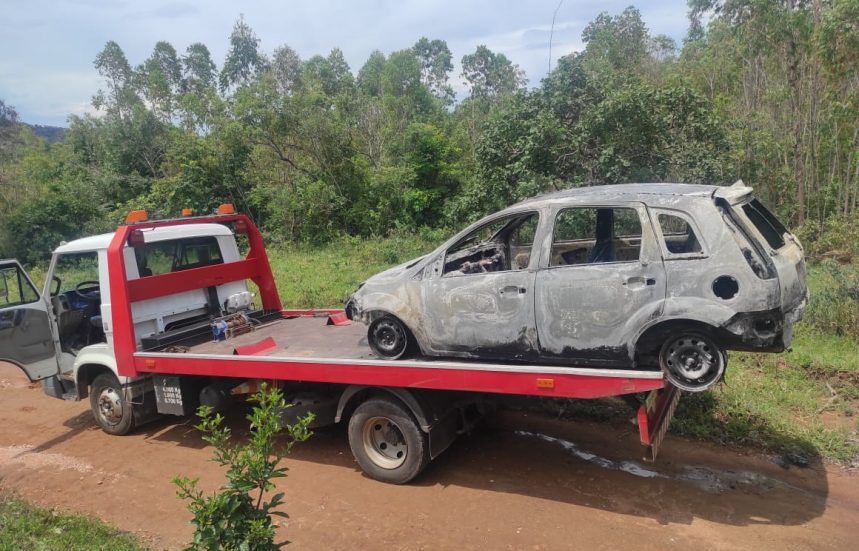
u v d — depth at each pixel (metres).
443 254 4.83
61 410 7.48
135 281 6.10
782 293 3.77
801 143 14.73
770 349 3.84
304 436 2.89
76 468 5.70
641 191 4.28
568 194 4.56
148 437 6.44
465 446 5.72
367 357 5.22
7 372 9.25
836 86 13.98
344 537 4.25
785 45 14.59
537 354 4.48
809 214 14.74
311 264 16.25
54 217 21.48
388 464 5.08
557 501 4.61
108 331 6.18
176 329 6.61
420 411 4.76
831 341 7.50
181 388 6.01
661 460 5.19
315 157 21.84
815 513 4.27
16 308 6.31
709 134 11.11
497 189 11.75
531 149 11.15
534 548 3.99
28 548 4.11
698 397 6.01
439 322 4.79
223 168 22.03
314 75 28.00
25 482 5.43
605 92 11.23
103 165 27.09
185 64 51.19
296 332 6.73
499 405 5.54
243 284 7.57
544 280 4.36
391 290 4.99
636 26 29.59
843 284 8.29
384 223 21.77
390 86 37.72
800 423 5.66
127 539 4.23
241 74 43.81
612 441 5.62
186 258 6.88
